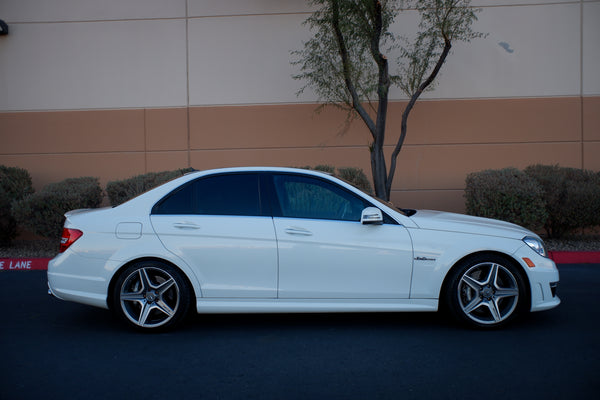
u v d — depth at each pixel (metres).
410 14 9.91
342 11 7.87
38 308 5.61
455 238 4.50
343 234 4.48
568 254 7.80
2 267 7.88
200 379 3.60
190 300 4.56
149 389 3.43
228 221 4.52
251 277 4.47
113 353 4.12
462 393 3.34
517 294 4.49
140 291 4.53
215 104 10.34
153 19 10.34
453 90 10.07
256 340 4.43
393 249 4.46
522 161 10.05
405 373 3.68
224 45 10.31
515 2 9.95
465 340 4.36
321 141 10.25
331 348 4.21
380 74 8.22
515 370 3.70
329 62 8.56
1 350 4.21
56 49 10.41
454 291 4.51
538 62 9.98
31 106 10.46
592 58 9.91
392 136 10.16
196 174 4.75
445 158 10.12
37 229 8.26
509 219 8.10
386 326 4.79
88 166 10.47
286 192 4.65
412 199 10.19
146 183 8.68
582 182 8.64
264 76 10.28
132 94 10.42
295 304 4.48
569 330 4.60
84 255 4.49
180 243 4.46
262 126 10.30
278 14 10.22
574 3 9.89
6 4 10.34
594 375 3.60
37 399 3.29
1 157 10.42
